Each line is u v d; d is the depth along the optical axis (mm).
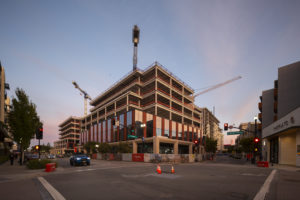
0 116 37719
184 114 59750
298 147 20438
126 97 52219
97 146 43312
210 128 122688
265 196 6523
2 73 38781
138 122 41531
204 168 18031
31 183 9227
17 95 22281
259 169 17234
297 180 10305
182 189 7668
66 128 117875
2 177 10992
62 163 25688
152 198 6273
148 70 52188
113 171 14672
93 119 72500
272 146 31656
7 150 44500
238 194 6805
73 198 6320
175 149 37438
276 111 38562
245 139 51156
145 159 28625
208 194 6801
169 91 54094
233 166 21062
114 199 6184
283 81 35094
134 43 95812
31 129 22172
